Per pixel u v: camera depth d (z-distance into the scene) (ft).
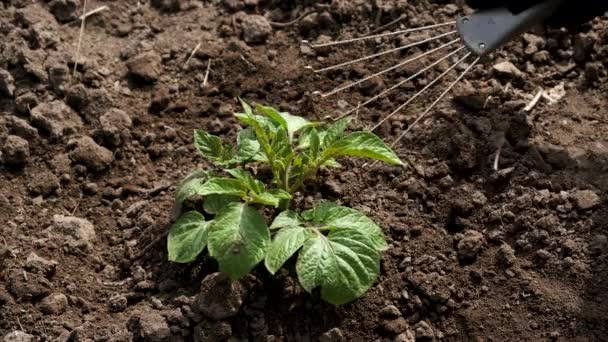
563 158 5.31
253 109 5.57
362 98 5.56
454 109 5.46
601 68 5.61
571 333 4.91
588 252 5.07
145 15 5.97
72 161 5.45
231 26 5.87
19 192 5.37
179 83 5.69
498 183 5.28
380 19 5.80
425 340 4.96
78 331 4.96
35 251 5.18
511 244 5.14
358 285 4.83
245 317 4.98
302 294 5.01
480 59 5.33
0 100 5.61
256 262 4.83
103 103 5.60
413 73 5.59
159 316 4.98
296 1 5.92
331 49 5.73
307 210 5.10
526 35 5.72
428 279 5.04
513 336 4.93
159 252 5.18
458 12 5.80
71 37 5.87
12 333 4.96
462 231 5.18
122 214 5.33
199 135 5.15
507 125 5.41
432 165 5.33
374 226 4.95
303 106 5.55
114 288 5.12
